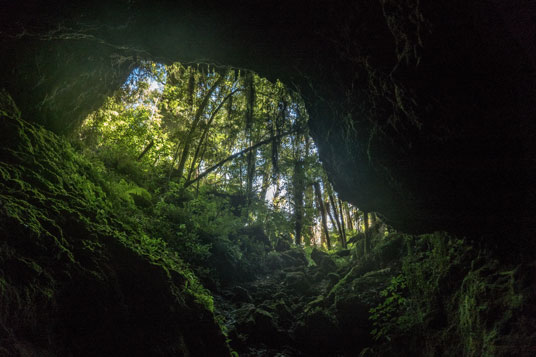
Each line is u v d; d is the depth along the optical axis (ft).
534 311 11.78
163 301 15.39
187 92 40.22
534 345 10.94
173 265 18.61
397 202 17.13
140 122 39.17
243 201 47.93
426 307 19.61
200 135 45.50
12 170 13.52
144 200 30.19
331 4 12.26
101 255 13.89
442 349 16.78
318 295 32.32
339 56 14.30
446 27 9.12
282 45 14.57
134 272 14.98
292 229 46.68
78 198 16.16
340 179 20.03
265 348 24.47
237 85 38.50
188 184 41.32
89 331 11.71
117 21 13.41
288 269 39.73
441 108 10.91
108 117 35.35
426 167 13.62
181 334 15.58
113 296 13.10
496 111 10.19
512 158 11.23
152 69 38.29
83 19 13.16
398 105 12.48
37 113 20.66
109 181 24.62
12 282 9.64
